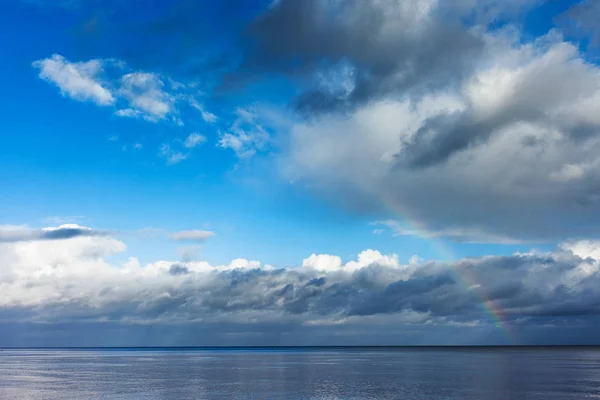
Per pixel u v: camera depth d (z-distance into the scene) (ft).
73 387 256.52
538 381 266.98
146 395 219.61
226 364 485.97
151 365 475.72
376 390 229.86
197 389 240.73
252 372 357.20
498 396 205.77
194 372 362.53
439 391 223.71
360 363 485.97
